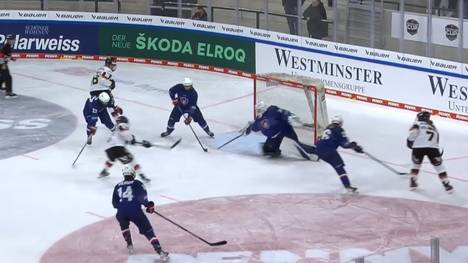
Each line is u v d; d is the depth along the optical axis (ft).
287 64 119.14
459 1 100.99
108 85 91.76
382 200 77.25
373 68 109.70
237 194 78.79
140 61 132.16
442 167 78.69
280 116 88.74
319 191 79.77
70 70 127.44
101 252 66.03
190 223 71.77
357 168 86.22
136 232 69.62
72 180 82.33
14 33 132.36
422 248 53.11
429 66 104.37
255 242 67.77
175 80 122.52
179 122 102.01
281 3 119.44
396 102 108.27
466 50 102.06
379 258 51.60
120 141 81.15
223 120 102.94
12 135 96.37
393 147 93.50
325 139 78.13
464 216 73.26
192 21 128.06
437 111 104.42
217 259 64.49
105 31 132.46
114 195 64.39
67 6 135.44
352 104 111.14
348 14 112.06
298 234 69.46
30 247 67.15
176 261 64.13
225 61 125.80
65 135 96.68
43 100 111.34
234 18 124.77
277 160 88.58
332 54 113.60
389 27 108.99
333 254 65.31
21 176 83.35
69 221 72.23
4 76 111.04
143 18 130.93
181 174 84.23
